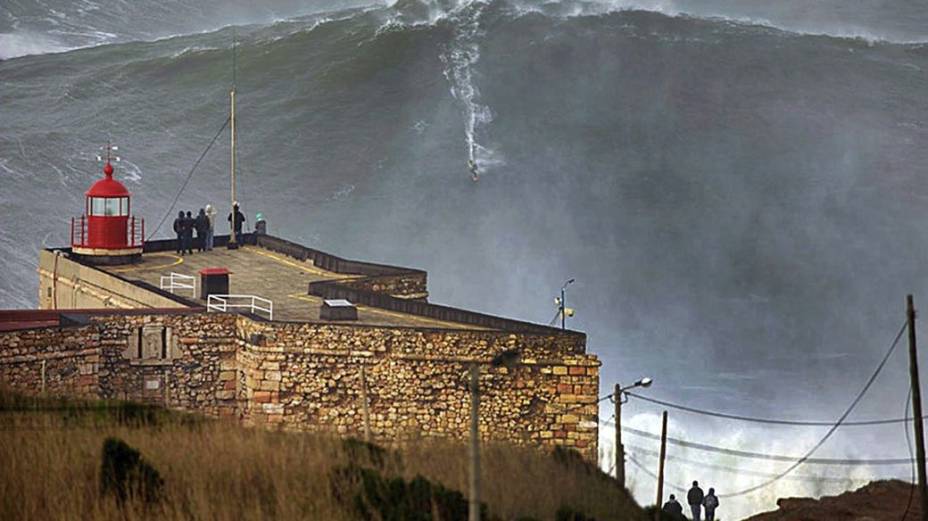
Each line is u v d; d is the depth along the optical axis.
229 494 128.38
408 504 126.19
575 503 135.62
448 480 134.88
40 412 156.38
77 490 127.94
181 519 122.81
